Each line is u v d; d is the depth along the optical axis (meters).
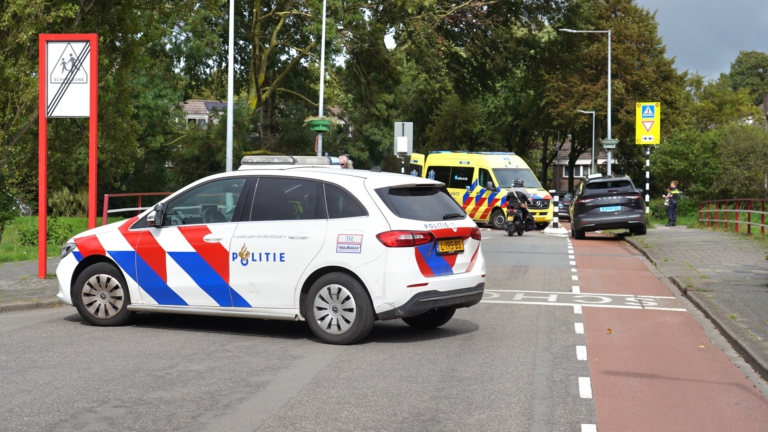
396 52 39.03
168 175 38.75
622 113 52.34
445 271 8.77
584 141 64.00
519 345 8.66
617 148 63.81
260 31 37.66
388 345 8.59
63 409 6.01
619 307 11.55
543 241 25.25
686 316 10.80
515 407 6.17
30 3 16.56
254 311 8.90
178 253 9.22
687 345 8.80
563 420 5.86
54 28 17.86
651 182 64.00
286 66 40.19
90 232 9.77
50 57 12.95
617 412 6.11
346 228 8.55
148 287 9.37
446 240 8.81
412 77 56.34
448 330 9.58
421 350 8.34
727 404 6.41
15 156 18.20
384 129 38.31
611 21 54.25
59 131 19.97
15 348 8.26
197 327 9.60
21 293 11.63
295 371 7.32
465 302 8.94
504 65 42.56
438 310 9.55
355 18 35.50
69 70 12.95
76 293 9.62
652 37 54.16
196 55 34.56
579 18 42.84
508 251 21.16
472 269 9.14
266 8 37.91
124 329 9.41
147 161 37.53
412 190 8.95
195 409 6.04
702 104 73.31
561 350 8.43
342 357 7.95
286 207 8.91
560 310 11.21
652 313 11.02
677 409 6.23
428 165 36.00
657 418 5.97
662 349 8.56
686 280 13.96
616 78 53.28
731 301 11.50
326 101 49.31
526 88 52.91
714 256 18.78
